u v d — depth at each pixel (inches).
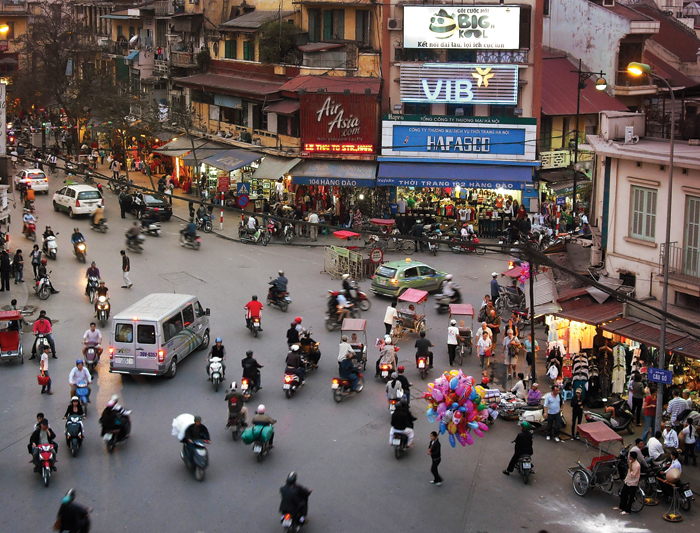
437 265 1470.2
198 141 2074.3
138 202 1748.3
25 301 1194.0
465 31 1665.8
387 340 961.5
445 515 666.8
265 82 1920.5
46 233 1418.6
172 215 1818.4
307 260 1494.8
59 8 2940.5
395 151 1701.5
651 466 708.7
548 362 992.9
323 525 645.9
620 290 974.4
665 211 935.7
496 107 1710.1
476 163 1685.5
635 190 978.1
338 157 1705.2
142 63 2502.5
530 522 659.4
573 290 1008.2
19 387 906.1
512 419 868.6
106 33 2999.5
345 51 1745.8
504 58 1674.5
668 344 846.5
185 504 674.2
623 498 676.7
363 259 1385.3
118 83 2431.1
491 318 1088.2
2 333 969.5
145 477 718.5
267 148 1769.2
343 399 899.4
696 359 816.3
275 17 1941.4
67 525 580.4
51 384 912.9
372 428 830.5
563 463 769.6
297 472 733.3
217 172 2041.1
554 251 1179.3
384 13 1700.3
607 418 832.9
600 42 1961.1
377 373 972.6
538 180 1747.0
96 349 967.6
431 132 1688.0
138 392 902.4
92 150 2411.4
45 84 2664.9
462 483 724.0
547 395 819.4
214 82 2043.6
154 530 634.8
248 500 683.4
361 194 1760.6
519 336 1094.4
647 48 2277.3
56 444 719.1
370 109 1684.3
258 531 636.7
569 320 977.5
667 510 687.1
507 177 1635.1
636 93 1943.9
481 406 728.3
